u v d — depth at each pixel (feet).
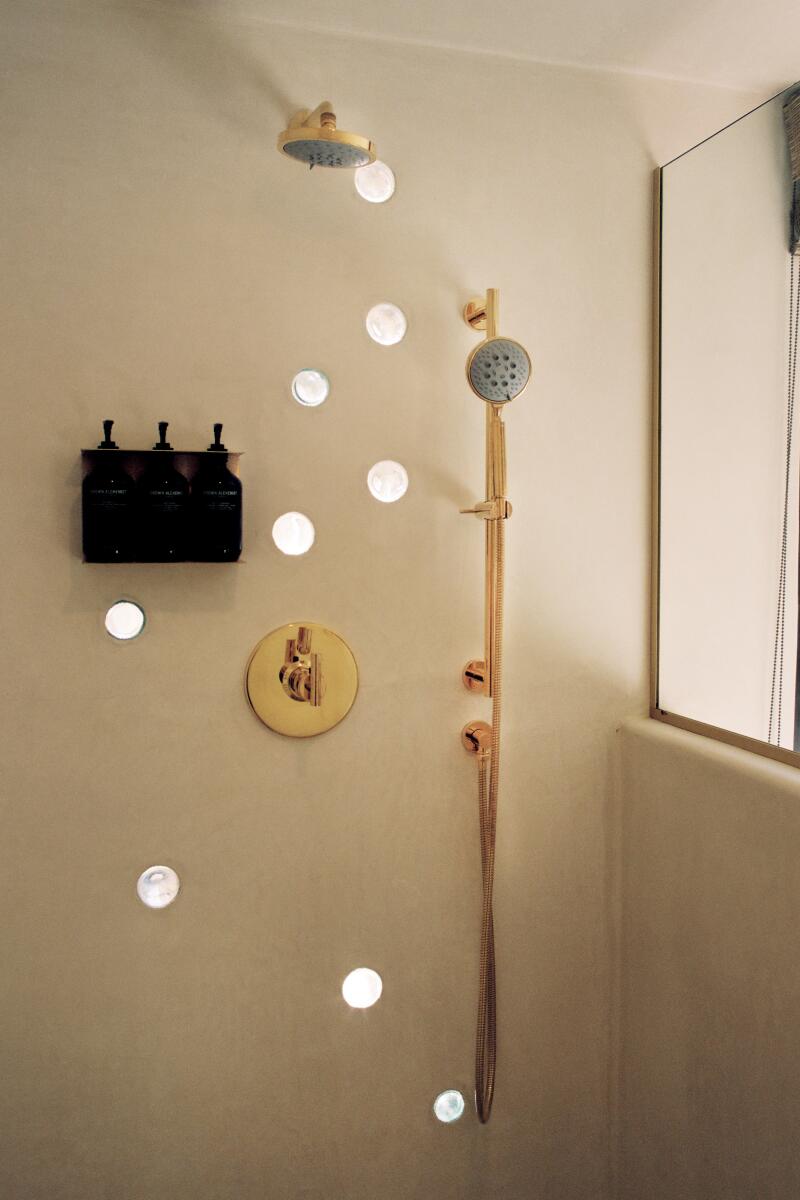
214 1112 5.32
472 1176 5.86
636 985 5.86
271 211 5.02
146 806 5.07
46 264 4.70
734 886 4.93
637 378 5.83
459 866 5.68
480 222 5.40
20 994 4.95
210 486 4.74
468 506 5.51
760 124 4.95
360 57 5.11
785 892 4.56
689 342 5.52
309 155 4.37
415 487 5.40
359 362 5.24
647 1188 5.76
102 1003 5.08
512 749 5.76
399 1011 5.63
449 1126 5.79
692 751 5.25
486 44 5.25
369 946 5.54
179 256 4.89
